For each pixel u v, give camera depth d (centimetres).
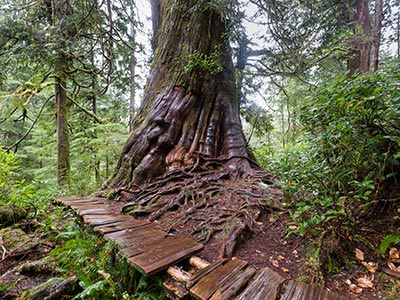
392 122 197
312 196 236
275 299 158
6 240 331
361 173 236
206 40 550
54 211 422
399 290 167
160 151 470
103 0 715
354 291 175
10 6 674
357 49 647
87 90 1009
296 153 272
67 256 275
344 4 598
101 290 215
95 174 955
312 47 626
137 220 315
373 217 234
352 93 199
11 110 784
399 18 739
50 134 999
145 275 190
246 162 470
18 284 250
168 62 563
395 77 192
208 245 250
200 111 523
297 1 533
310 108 241
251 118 799
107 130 923
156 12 717
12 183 470
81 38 764
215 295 163
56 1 700
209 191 369
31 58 663
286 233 252
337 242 210
